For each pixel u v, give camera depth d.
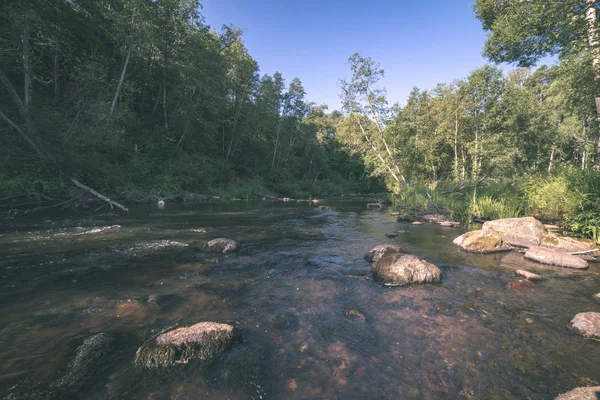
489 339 2.72
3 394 1.86
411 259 4.54
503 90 22.70
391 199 22.89
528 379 2.15
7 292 3.61
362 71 23.53
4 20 13.63
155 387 1.98
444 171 28.42
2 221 8.95
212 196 21.62
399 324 3.00
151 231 7.96
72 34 19.42
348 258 5.70
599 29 8.41
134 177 17.62
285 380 2.10
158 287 3.89
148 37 20.22
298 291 3.90
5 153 11.38
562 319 3.14
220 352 2.40
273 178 34.97
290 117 38.66
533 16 9.45
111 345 2.47
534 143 27.92
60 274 4.31
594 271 4.90
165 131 23.97
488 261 5.51
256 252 6.01
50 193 12.00
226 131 33.09
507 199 10.78
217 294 3.71
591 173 8.05
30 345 2.43
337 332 2.81
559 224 8.50
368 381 2.11
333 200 28.77
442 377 2.17
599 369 2.28
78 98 16.14
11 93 12.93
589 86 10.86
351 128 25.81
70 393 1.90
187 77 23.31
